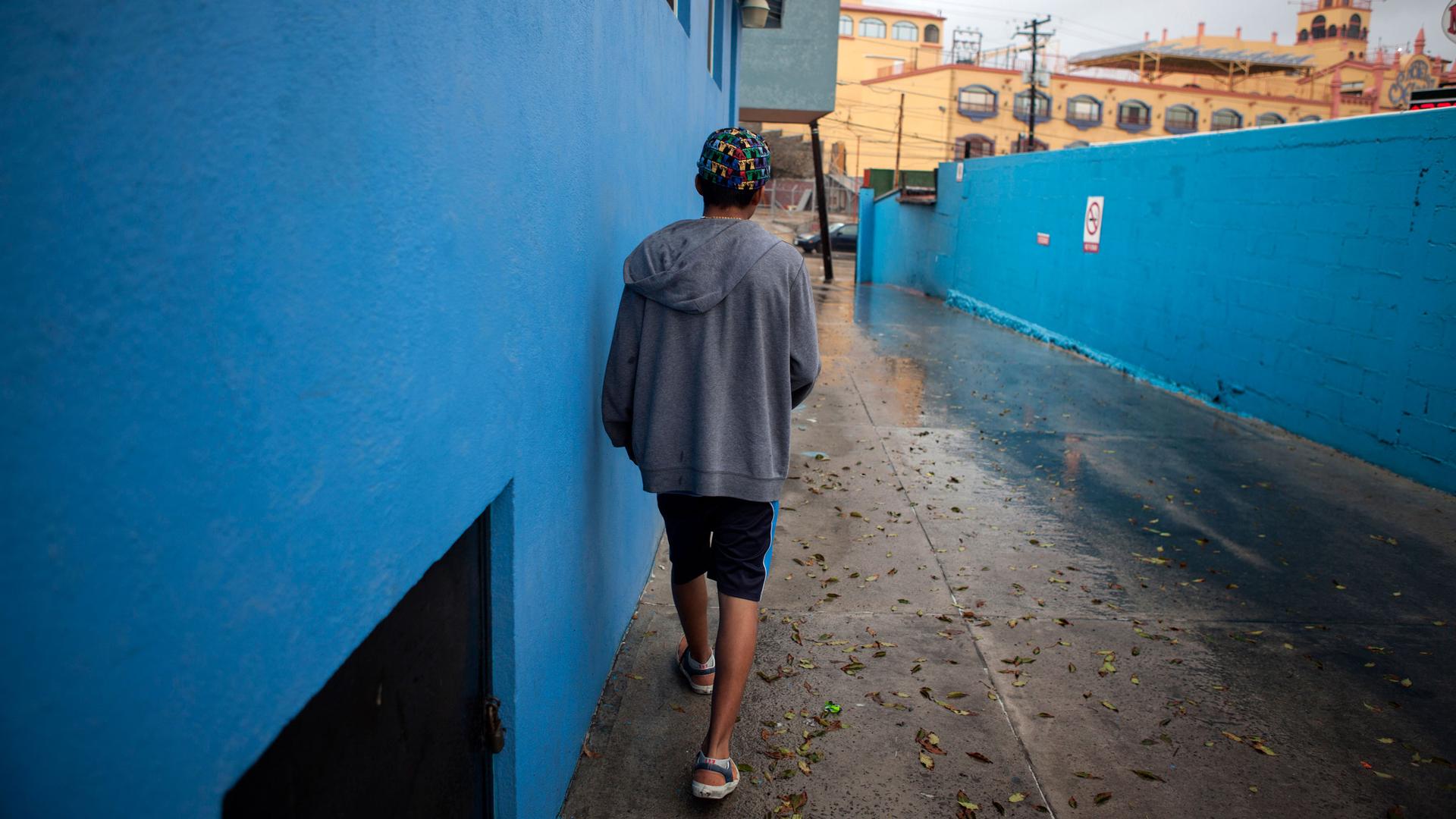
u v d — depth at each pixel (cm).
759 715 288
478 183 152
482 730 187
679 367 232
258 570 90
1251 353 743
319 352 100
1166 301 885
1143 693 307
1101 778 261
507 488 181
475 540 178
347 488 108
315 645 103
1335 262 641
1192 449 638
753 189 241
